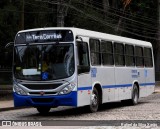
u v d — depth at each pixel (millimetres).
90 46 19672
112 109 22188
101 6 47500
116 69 22406
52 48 18453
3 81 41719
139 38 55719
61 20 31328
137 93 25469
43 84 18203
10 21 32625
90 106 19688
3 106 23641
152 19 54812
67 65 18109
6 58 19656
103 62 20938
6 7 31781
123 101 25125
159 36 55312
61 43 18391
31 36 18938
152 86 27953
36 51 18656
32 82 18375
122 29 49281
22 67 18766
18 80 18719
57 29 18547
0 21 31172
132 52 24844
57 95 17969
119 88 22719
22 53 18953
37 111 21938
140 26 53594
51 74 18156
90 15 40062
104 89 20859
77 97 18109
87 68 18984
